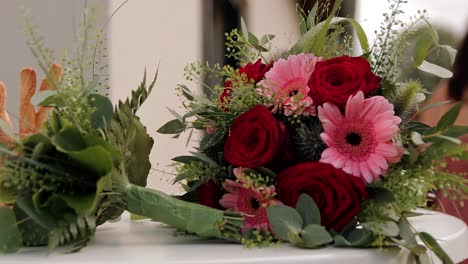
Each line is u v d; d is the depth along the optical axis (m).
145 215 1.15
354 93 1.17
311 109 1.18
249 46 1.37
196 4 2.29
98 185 1.07
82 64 1.14
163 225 1.27
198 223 1.13
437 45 1.23
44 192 1.08
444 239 1.15
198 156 1.22
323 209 1.14
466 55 1.69
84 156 1.07
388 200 1.13
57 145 1.06
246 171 1.18
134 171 1.21
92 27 1.17
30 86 1.25
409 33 1.24
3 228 1.07
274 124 1.18
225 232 1.14
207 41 2.33
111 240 1.15
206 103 1.27
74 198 1.08
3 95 1.23
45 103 1.10
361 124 1.15
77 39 1.18
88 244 1.12
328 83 1.18
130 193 1.14
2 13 1.93
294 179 1.15
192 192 1.25
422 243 1.12
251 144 1.19
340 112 1.17
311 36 1.28
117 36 2.11
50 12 1.92
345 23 1.36
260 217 1.16
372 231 1.09
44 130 1.09
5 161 1.06
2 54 1.95
